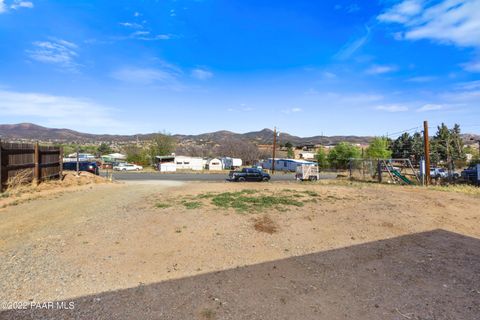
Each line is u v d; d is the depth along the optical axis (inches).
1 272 153.4
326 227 272.2
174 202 360.5
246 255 196.7
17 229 229.6
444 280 165.2
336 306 131.3
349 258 198.2
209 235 235.1
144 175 1321.4
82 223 253.6
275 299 136.2
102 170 1717.5
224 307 127.1
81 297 132.3
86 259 176.9
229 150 2849.4
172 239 221.8
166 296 136.1
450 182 882.1
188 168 2114.9
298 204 361.4
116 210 309.1
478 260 200.1
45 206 321.1
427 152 780.6
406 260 197.5
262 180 963.3
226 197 402.3
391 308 131.6
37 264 165.9
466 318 124.8
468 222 319.0
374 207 365.1
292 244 223.6
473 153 2524.6
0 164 390.9
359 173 1071.6
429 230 281.7
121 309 122.7
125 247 200.5
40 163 505.4
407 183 827.4
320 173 1851.6
